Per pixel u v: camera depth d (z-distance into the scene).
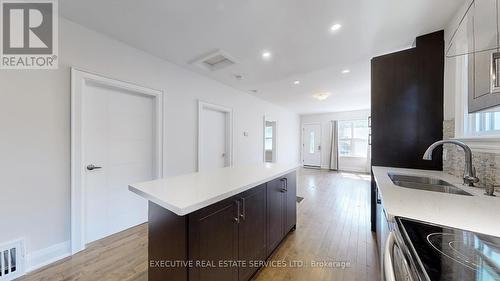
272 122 6.64
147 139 2.83
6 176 1.66
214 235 1.28
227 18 1.94
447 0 1.63
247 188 1.52
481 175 1.41
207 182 1.61
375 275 1.72
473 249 0.62
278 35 2.23
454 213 0.90
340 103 6.16
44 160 1.84
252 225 1.65
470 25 1.42
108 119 2.42
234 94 4.51
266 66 3.13
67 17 1.94
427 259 0.58
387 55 2.35
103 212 2.37
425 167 2.16
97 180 2.32
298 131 8.49
